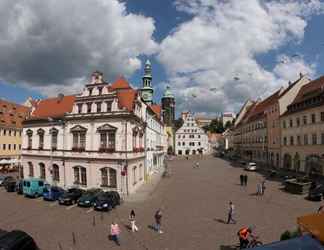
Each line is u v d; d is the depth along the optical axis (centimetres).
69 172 4288
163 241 2038
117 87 5222
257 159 8250
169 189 4203
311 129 5075
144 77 8100
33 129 4878
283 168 6262
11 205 3216
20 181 4041
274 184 4488
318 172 4838
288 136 6012
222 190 4034
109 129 3962
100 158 3997
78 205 3206
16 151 7025
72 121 4284
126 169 3850
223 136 16175
